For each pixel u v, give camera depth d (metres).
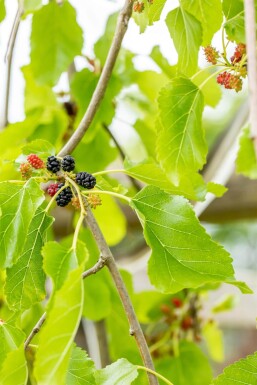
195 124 0.86
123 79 1.21
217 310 1.38
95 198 0.82
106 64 0.88
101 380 0.80
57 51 1.19
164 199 0.83
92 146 1.26
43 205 1.04
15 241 0.80
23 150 0.88
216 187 0.97
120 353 1.26
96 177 0.90
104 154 1.26
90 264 1.21
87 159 1.26
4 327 0.82
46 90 1.26
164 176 0.89
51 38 1.18
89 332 1.44
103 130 1.26
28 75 1.24
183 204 0.82
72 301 0.68
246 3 0.70
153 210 0.83
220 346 1.42
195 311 1.35
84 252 0.74
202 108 0.86
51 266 0.73
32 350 1.08
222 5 0.84
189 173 0.90
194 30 0.87
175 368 1.28
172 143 0.86
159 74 1.23
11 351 0.77
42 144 0.89
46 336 0.67
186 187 0.92
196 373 1.29
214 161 1.33
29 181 0.82
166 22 0.87
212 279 0.81
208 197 1.32
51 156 0.84
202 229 0.81
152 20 0.89
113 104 1.26
